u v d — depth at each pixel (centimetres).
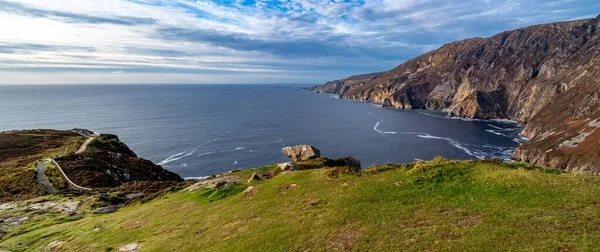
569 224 1262
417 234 1377
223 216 2170
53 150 8638
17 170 6297
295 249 1462
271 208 2120
